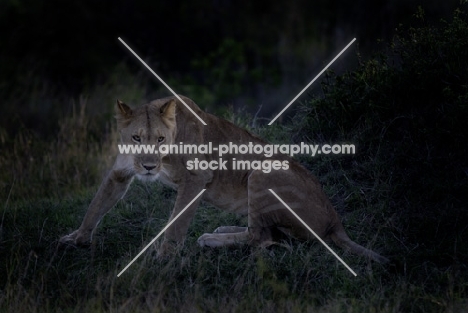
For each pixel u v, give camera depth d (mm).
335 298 9312
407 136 11852
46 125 20281
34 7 25188
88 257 10555
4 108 20344
